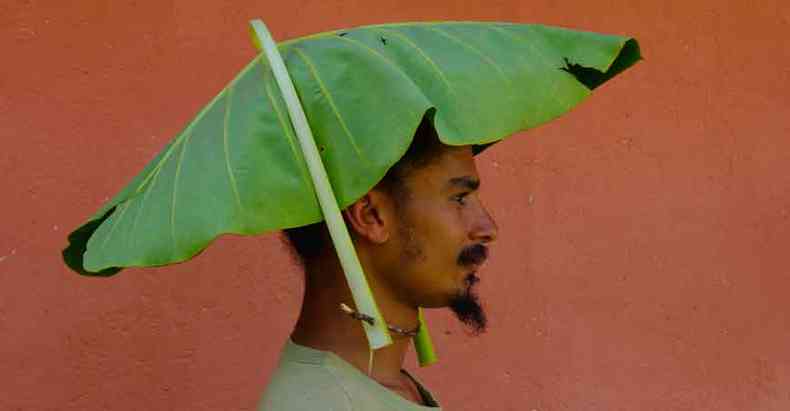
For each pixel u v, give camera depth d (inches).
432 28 84.3
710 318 170.9
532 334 157.3
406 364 147.3
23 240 127.3
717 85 173.3
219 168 77.1
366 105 77.8
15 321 126.3
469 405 151.8
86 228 83.0
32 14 130.2
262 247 139.3
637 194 166.2
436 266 86.1
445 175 86.0
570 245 161.0
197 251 74.8
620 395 163.2
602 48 85.0
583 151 162.9
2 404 124.7
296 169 77.7
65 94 130.8
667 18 170.4
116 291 131.1
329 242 86.2
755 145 175.9
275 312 139.2
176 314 134.0
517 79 81.3
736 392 172.6
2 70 128.2
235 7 140.5
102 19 133.4
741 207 174.2
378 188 85.0
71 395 128.0
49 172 129.3
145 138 134.1
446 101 78.3
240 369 136.6
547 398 157.6
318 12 145.9
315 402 82.8
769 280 175.9
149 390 131.8
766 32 177.8
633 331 164.9
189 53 137.4
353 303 85.9
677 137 169.9
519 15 159.9
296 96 79.0
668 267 168.1
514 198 157.6
